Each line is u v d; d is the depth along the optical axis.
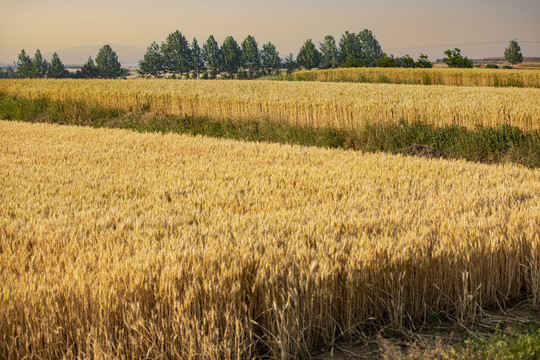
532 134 12.61
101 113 21.31
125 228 5.57
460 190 7.34
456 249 4.54
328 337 3.99
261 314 3.82
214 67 124.50
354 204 6.40
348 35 123.00
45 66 129.25
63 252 4.70
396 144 13.58
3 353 3.32
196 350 3.52
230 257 4.16
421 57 55.44
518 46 111.00
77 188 7.69
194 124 18.39
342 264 4.20
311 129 15.65
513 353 3.37
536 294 4.64
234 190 7.38
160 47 126.19
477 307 4.55
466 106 13.91
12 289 3.69
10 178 8.46
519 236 4.84
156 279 3.77
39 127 16.48
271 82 28.73
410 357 3.74
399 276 4.16
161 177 8.54
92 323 3.46
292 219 5.67
